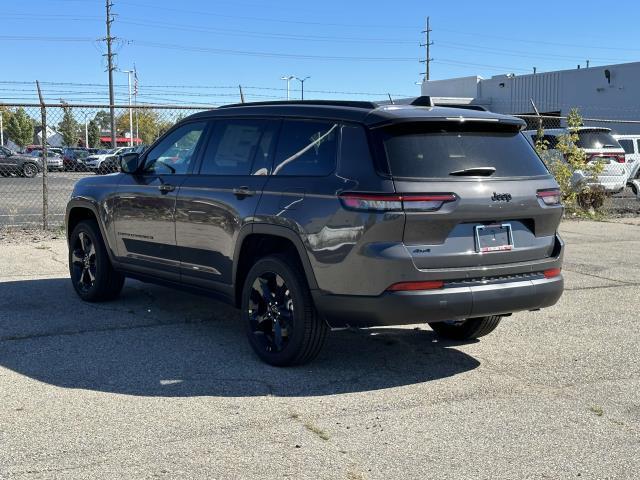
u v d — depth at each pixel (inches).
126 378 195.6
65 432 158.6
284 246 211.8
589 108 1480.1
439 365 212.7
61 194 871.7
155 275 253.8
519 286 196.4
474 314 191.0
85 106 480.1
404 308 181.6
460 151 193.2
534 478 140.5
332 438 157.8
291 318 201.3
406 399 183.3
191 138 244.7
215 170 229.8
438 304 183.6
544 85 1587.1
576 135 628.4
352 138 191.8
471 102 1732.3
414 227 181.0
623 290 323.9
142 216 253.6
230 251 218.1
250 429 161.9
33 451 148.6
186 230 234.7
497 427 165.8
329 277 188.5
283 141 211.2
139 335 239.3
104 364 207.5
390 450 152.0
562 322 266.5
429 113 191.9
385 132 188.1
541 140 649.0
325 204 189.6
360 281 183.6
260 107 225.6
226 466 142.9
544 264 203.3
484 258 190.7
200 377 197.3
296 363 204.8
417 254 182.1
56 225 518.9
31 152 1684.3
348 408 176.2
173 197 239.3
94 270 283.7
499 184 193.0
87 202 280.2
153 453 148.5
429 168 185.8
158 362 210.1
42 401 177.5
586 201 636.1
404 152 185.8
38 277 335.6
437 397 185.3
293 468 142.6
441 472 142.3
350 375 201.6
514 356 223.3
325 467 143.4
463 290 187.0
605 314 279.1
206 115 242.8
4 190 948.0
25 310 271.7
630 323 265.4
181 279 242.1
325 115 202.1
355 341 237.6
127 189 261.1
